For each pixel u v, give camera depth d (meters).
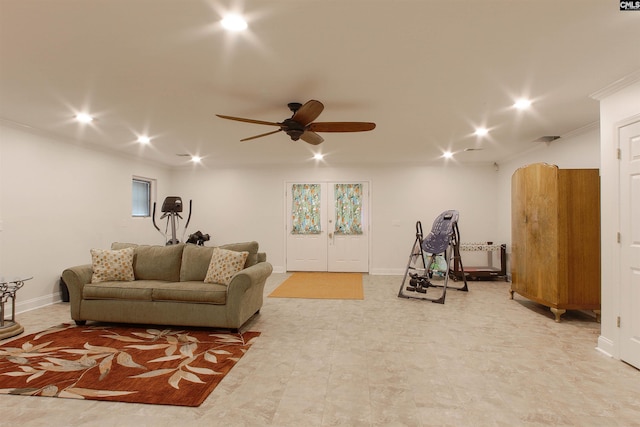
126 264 4.13
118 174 6.07
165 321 3.69
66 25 2.06
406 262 7.32
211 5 1.86
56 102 3.43
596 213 3.98
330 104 3.48
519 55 2.45
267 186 7.62
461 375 2.64
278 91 3.14
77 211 5.16
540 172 4.28
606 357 2.98
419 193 7.32
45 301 4.66
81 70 2.69
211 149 5.81
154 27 2.09
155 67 2.64
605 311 3.08
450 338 3.46
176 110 3.68
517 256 4.88
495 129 4.48
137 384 2.49
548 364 2.84
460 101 3.39
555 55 2.45
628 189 2.83
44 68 2.66
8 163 4.19
